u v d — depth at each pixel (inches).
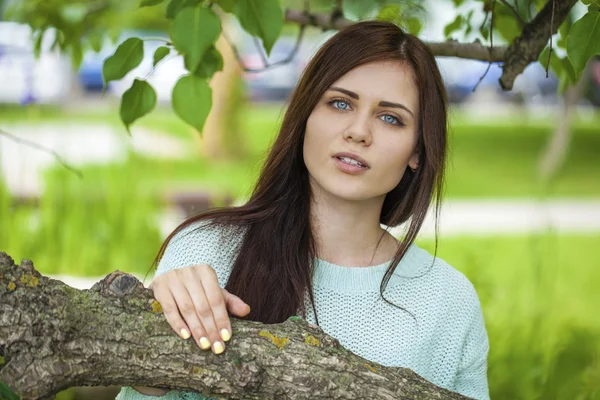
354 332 77.5
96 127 601.3
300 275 74.2
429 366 80.5
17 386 57.4
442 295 81.4
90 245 229.6
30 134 312.7
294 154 76.9
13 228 211.0
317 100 74.6
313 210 78.1
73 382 59.6
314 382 61.8
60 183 231.3
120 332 60.4
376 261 80.2
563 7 90.7
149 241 239.1
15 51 225.0
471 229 356.5
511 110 963.3
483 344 84.3
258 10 79.0
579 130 788.6
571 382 140.9
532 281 232.8
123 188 244.1
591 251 326.3
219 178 478.6
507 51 95.5
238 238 76.1
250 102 965.2
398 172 75.7
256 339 62.4
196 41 76.0
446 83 105.7
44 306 58.9
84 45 158.6
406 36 76.4
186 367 61.1
